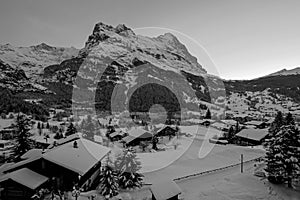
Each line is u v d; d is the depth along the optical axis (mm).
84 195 24578
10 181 23141
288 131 25719
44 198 23141
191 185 28641
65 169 25109
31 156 29219
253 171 31375
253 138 58531
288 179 25344
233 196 24625
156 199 21781
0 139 52281
